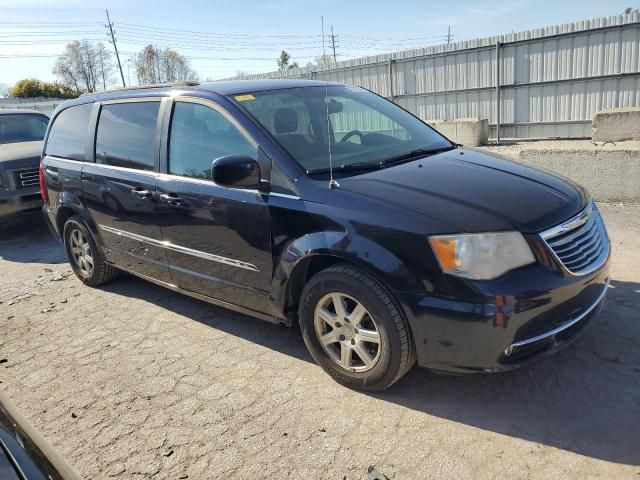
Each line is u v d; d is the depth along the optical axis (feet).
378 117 13.66
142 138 13.75
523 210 9.10
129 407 10.52
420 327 8.92
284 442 9.09
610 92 38.81
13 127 28.96
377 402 9.93
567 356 10.77
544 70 41.19
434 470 8.16
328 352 10.50
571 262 9.01
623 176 20.88
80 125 16.37
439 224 8.73
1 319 15.48
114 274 17.26
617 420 8.87
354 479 8.14
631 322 11.82
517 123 43.70
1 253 23.40
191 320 14.29
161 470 8.71
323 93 13.58
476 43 43.70
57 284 18.20
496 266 8.47
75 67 201.98
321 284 10.00
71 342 13.61
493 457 8.33
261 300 11.39
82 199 15.93
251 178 10.46
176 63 198.80
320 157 10.97
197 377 11.39
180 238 12.75
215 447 9.13
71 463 9.06
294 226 10.19
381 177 10.25
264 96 12.39
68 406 10.76
